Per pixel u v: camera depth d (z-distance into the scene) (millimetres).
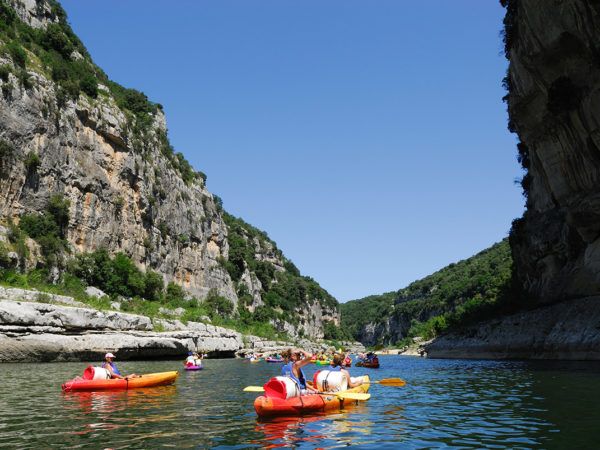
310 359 13836
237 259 109938
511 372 24516
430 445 9039
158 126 84375
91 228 55531
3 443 9211
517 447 8742
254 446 9078
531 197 55344
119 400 15016
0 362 30266
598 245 36969
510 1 42969
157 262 68312
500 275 121500
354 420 11617
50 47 61750
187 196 82625
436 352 52594
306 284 158250
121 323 38469
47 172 50312
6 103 46656
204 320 61969
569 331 31719
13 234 44469
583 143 38281
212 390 18203
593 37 30297
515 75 42094
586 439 9203
